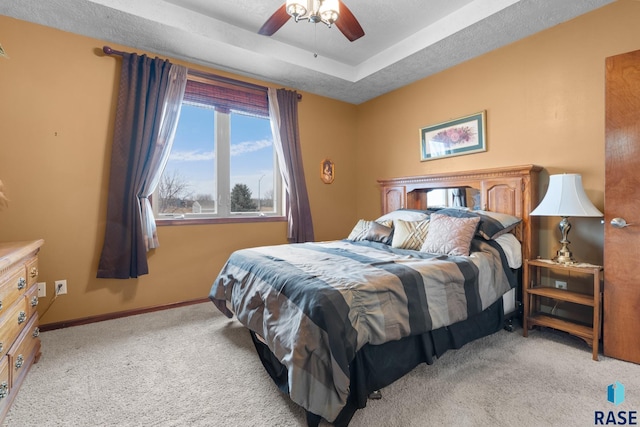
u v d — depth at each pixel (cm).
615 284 203
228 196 354
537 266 262
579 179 225
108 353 216
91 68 273
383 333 158
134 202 278
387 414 150
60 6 230
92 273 275
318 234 417
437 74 349
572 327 221
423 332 174
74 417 150
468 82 320
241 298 210
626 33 222
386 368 165
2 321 150
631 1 220
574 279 249
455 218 255
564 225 236
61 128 263
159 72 293
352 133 452
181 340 237
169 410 155
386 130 413
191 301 324
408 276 181
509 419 146
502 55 293
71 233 267
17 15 242
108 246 273
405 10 265
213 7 261
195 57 309
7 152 245
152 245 294
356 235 327
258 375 188
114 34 268
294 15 184
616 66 204
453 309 192
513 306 258
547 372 186
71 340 237
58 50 261
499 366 194
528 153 276
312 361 139
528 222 260
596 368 191
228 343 232
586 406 155
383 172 419
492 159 303
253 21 280
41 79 255
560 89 256
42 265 257
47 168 258
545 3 228
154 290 304
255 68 334
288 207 384
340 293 152
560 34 255
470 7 256
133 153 279
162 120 297
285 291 169
